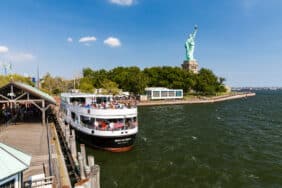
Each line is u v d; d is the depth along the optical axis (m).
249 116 77.00
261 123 63.47
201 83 146.88
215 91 163.75
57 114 48.09
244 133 50.44
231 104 122.81
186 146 39.56
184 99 129.25
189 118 70.62
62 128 34.50
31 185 15.20
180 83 139.38
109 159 32.22
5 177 12.26
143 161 31.81
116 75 138.12
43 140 28.30
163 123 61.22
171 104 115.50
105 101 45.66
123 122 35.31
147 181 25.78
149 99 119.00
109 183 25.19
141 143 40.94
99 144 34.50
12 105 50.09
